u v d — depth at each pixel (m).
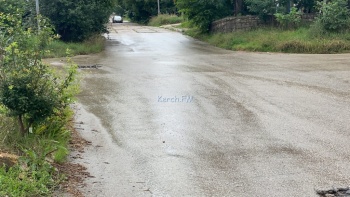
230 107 8.88
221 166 5.65
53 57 19.19
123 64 16.42
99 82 12.19
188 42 27.67
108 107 9.05
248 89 10.73
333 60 16.72
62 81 6.35
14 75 5.59
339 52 20.05
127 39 30.30
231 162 5.79
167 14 56.38
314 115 8.13
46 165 5.07
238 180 5.17
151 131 7.31
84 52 21.17
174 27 42.34
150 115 8.36
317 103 9.10
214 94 10.19
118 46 25.16
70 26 24.00
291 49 20.92
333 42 20.39
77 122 7.89
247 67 15.02
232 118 8.04
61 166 5.49
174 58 18.39
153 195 4.77
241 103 9.22
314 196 4.69
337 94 9.98
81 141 6.73
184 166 5.66
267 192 4.81
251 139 6.77
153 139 6.87
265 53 20.67
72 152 6.19
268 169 5.50
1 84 5.60
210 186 5.00
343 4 22.81
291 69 14.23
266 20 26.81
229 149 6.32
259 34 24.25
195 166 5.66
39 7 23.08
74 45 22.00
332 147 6.30
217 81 11.99
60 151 5.76
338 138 6.72
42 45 6.08
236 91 10.51
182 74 13.41
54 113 6.14
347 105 8.88
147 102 9.46
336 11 22.31
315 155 5.98
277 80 12.00
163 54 20.28
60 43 21.95
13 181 4.43
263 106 8.91
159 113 8.50
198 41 28.41
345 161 5.72
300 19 25.39
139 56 19.47
